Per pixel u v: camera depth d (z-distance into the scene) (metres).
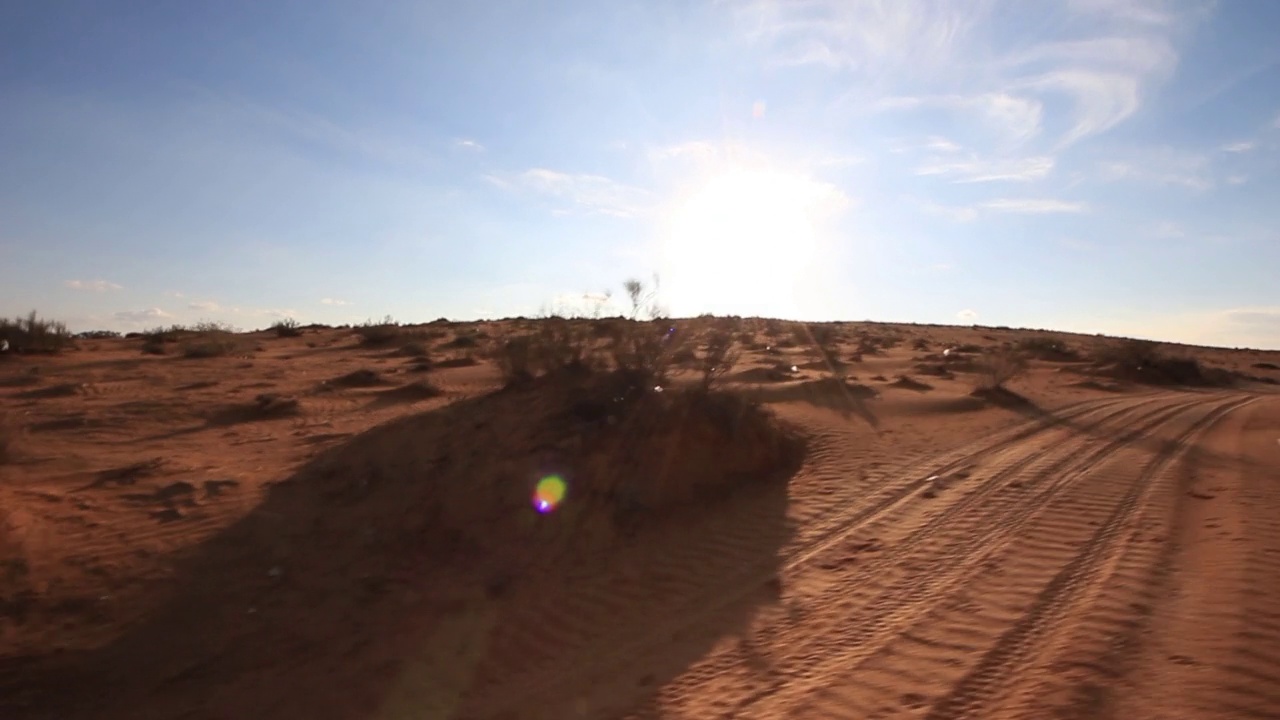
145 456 15.57
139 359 33.19
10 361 30.20
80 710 7.57
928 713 6.16
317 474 13.98
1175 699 5.89
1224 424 18.44
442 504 12.05
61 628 8.88
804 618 8.40
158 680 8.06
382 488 12.98
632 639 8.44
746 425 14.41
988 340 56.44
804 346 41.81
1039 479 12.98
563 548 10.91
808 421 17.83
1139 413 20.42
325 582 10.07
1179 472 13.17
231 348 36.69
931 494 12.40
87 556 10.45
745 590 9.37
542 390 17.00
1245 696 5.83
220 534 11.29
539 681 7.74
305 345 41.94
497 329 50.19
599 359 18.14
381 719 7.28
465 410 16.92
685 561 10.41
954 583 8.81
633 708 6.94
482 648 8.50
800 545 10.62
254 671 8.20
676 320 26.02
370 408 21.19
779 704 6.63
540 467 12.80
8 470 14.04
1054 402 22.39
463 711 7.30
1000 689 6.41
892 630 7.79
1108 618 7.43
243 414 20.31
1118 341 61.28
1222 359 51.47
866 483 13.20
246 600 9.62
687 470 13.12
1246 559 8.59
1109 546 9.52
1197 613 7.35
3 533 10.69
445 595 9.70
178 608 9.38
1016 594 8.30
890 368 32.44
